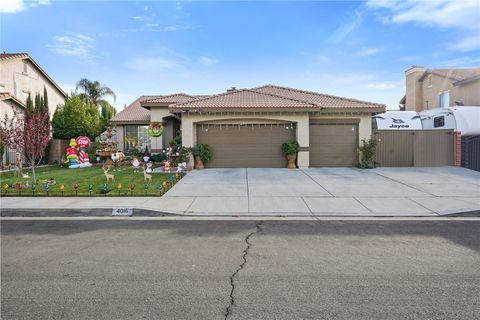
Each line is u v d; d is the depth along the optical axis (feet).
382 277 14.87
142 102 72.84
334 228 23.73
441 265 16.33
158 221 26.17
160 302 12.62
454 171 50.80
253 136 56.75
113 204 30.45
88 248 19.31
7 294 13.42
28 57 94.12
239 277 14.94
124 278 14.92
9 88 88.17
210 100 59.11
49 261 17.15
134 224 25.21
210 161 56.65
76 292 13.53
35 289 13.84
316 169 53.88
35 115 48.21
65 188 38.40
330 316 11.53
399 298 12.84
